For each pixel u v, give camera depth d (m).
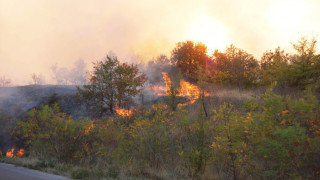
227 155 6.31
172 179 6.44
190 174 6.80
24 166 7.28
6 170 6.26
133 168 7.28
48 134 9.16
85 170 6.64
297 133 4.96
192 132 7.21
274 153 5.39
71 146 9.16
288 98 5.93
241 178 6.32
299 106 5.39
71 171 6.79
